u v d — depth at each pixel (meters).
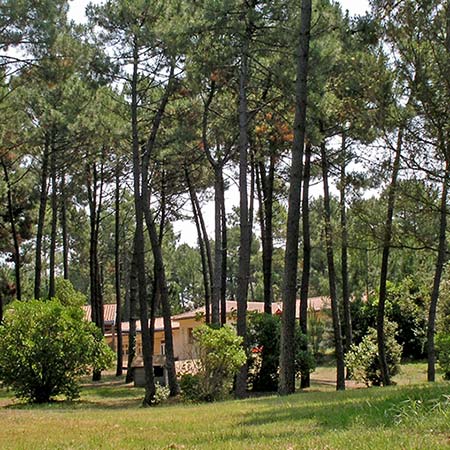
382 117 12.22
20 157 25.73
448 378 21.83
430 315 18.59
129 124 20.45
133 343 27.17
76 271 56.84
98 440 7.41
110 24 17.20
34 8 16.23
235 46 16.17
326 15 14.95
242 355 16.02
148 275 49.88
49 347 17.47
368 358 20.55
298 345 19.84
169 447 6.36
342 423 7.02
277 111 17.12
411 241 13.09
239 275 16.81
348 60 13.34
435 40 12.00
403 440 5.32
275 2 15.55
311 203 25.80
